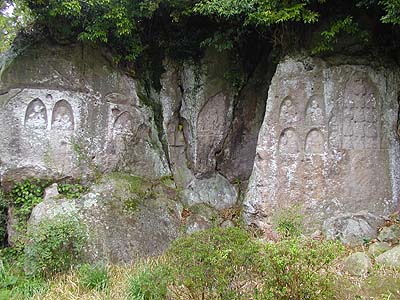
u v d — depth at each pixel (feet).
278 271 12.85
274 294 12.75
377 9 22.72
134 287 15.52
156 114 27.40
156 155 26.45
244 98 28.04
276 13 21.27
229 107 27.89
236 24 25.17
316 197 23.08
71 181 23.45
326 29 22.65
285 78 23.65
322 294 13.16
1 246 22.00
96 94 24.66
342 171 23.27
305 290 12.78
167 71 27.78
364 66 23.75
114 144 24.91
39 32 23.90
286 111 23.54
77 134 23.86
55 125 23.45
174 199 25.41
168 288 14.65
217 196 27.14
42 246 18.30
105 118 24.82
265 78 27.81
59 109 23.66
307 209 22.98
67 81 23.89
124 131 25.36
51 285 17.22
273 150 23.40
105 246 20.24
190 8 24.81
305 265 13.10
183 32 27.30
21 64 23.00
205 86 27.55
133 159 25.54
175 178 27.04
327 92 23.53
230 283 12.80
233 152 28.30
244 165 28.25
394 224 22.26
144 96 26.73
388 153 23.67
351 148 23.47
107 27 22.88
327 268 13.78
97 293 16.07
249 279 13.10
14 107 22.71
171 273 13.46
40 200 22.27
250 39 27.63
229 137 28.14
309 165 23.29
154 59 27.58
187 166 27.68
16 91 22.80
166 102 27.66
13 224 21.56
